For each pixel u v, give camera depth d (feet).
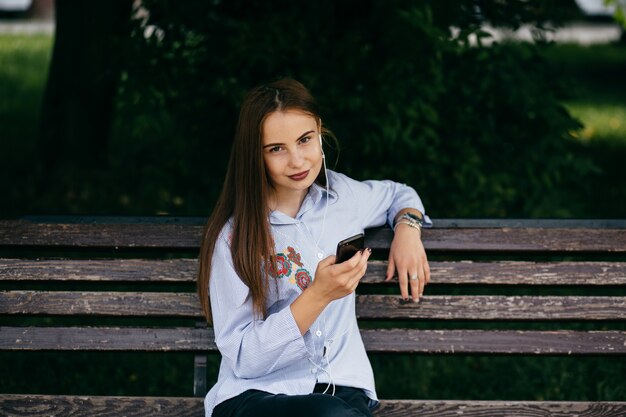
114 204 19.66
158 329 9.67
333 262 8.11
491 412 9.39
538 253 9.93
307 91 8.48
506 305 9.75
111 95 22.04
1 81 38.75
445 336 9.71
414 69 15.14
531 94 15.61
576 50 54.75
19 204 19.99
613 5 17.62
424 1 14.74
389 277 9.42
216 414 8.55
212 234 8.64
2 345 9.59
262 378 8.65
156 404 9.42
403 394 13.35
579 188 20.83
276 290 8.75
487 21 15.99
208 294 8.89
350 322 9.06
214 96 15.71
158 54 15.47
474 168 15.89
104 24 16.37
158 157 16.89
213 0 15.37
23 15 78.02
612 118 33.94
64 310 9.68
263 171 8.43
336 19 15.26
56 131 21.90
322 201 9.18
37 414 9.39
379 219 9.70
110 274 9.78
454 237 9.93
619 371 13.46
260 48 14.80
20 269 9.78
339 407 7.83
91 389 13.30
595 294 15.75
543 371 13.61
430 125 15.72
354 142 15.39
